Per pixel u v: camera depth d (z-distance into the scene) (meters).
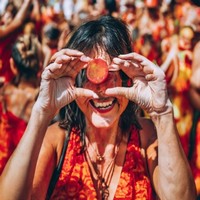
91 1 5.31
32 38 5.31
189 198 2.33
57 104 2.33
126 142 2.54
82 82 2.41
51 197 2.43
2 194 2.26
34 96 5.28
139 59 2.29
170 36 5.38
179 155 2.31
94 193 2.42
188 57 5.34
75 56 2.29
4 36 5.27
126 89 2.33
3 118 5.21
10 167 2.28
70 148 2.49
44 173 2.42
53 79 2.32
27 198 2.30
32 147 2.29
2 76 5.27
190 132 5.25
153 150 2.50
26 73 5.30
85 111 2.41
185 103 5.30
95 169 2.48
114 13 5.34
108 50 2.42
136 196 2.43
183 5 5.39
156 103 2.30
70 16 5.30
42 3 5.33
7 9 5.36
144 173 2.48
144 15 5.36
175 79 5.32
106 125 2.39
